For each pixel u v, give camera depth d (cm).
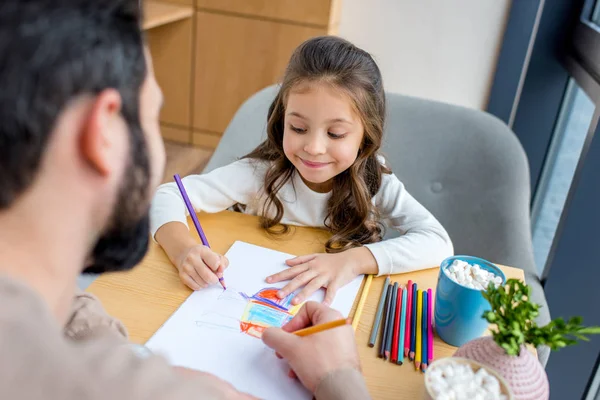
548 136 204
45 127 28
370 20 238
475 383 54
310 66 98
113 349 29
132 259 41
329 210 111
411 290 83
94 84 30
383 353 68
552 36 191
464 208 133
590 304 137
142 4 36
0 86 27
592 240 133
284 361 66
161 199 100
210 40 255
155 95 39
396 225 114
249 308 76
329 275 84
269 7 239
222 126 271
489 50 224
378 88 107
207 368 64
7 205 29
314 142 98
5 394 24
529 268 118
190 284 79
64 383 25
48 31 28
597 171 129
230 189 113
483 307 67
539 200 205
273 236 98
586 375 133
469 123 134
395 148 138
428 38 231
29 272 31
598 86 142
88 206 32
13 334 25
